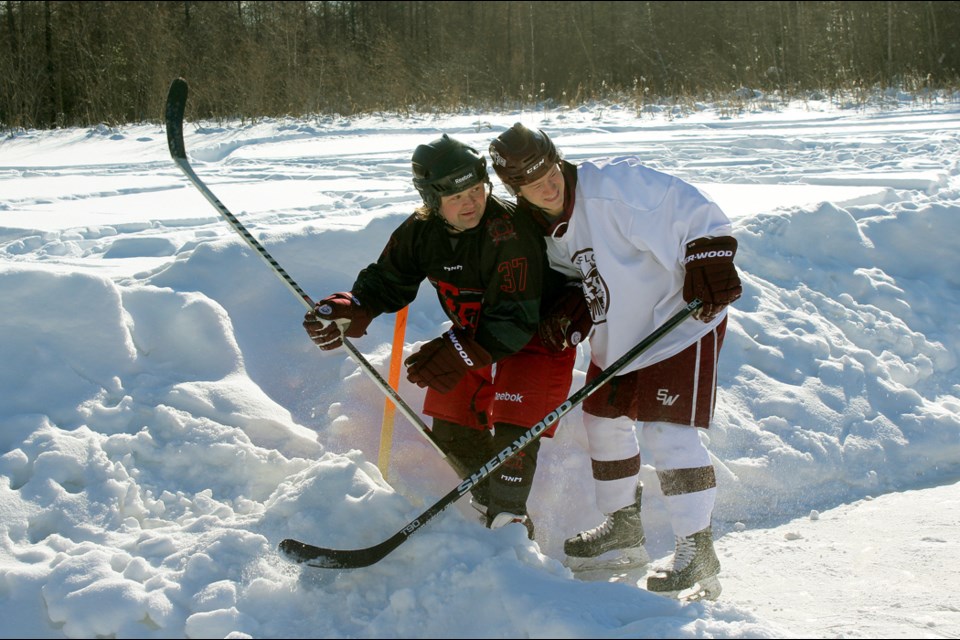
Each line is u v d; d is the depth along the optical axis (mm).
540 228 3332
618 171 3260
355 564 3016
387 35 19031
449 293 3438
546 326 3430
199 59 16422
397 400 3459
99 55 16281
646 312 3348
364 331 3549
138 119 15359
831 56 17594
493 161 3174
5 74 15242
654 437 3281
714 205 3188
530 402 3385
